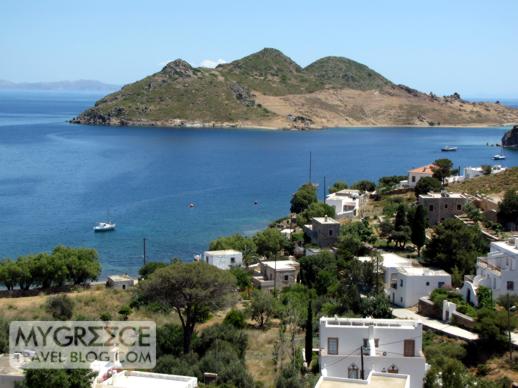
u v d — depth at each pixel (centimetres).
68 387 4881
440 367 6269
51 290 11419
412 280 9275
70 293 11100
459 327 8131
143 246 15962
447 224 11038
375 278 9956
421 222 12012
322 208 15850
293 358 7175
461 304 8569
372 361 6178
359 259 10881
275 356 7431
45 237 16975
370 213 16162
